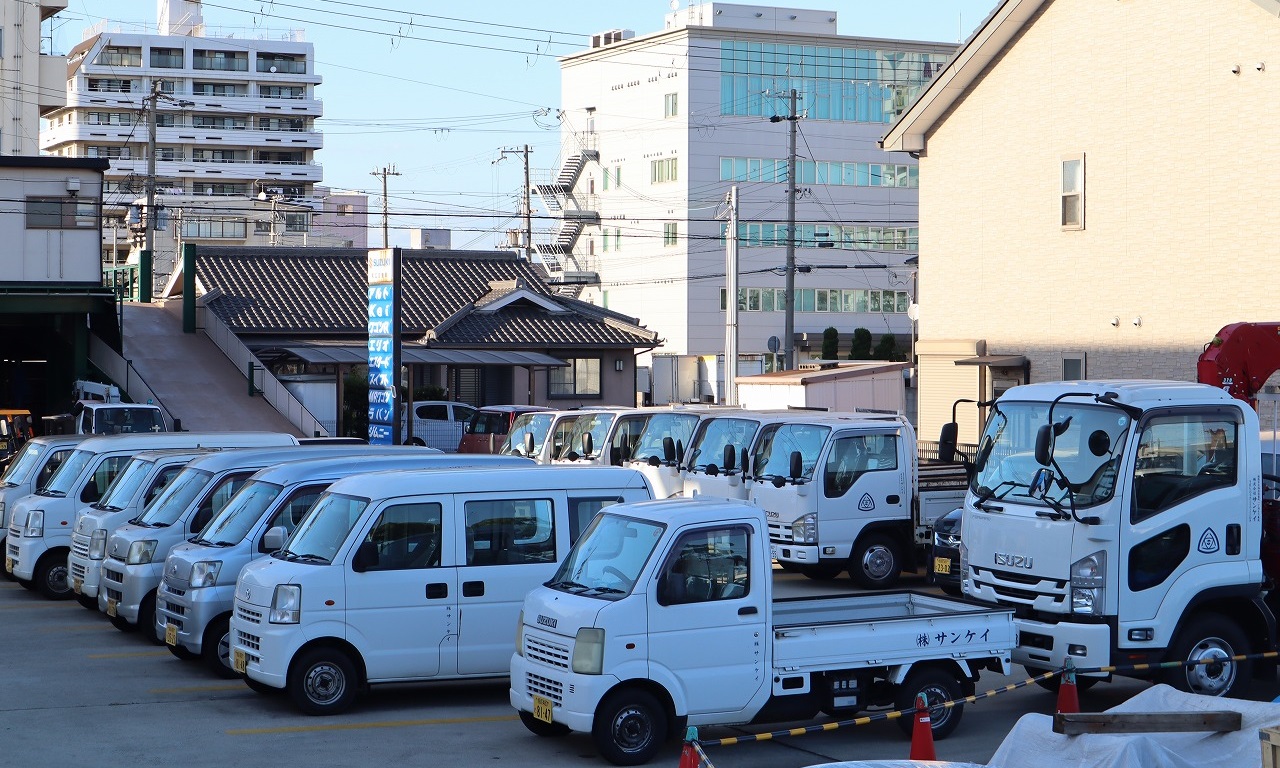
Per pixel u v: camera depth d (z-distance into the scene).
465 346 56.19
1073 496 14.95
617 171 121.19
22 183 49.31
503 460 19.58
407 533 15.78
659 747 13.36
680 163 114.06
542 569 16.23
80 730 14.77
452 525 15.96
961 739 14.54
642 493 16.89
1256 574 15.45
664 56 115.19
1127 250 36.09
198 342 57.62
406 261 62.78
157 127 138.88
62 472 25.50
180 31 146.50
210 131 141.00
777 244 103.06
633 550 13.70
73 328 52.09
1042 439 15.02
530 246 95.25
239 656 15.77
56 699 16.36
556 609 13.58
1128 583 14.81
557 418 32.75
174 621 17.81
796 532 24.45
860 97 117.81
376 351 38.25
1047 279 38.50
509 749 14.08
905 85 119.12
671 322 116.06
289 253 61.22
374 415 38.59
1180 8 34.62
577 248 126.88
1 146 80.94
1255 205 32.88
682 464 27.42
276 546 16.19
